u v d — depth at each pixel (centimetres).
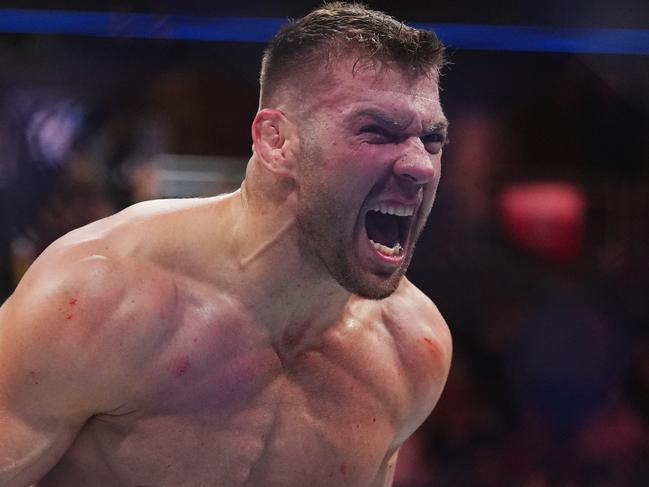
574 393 380
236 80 378
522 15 350
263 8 358
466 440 379
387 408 177
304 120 152
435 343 187
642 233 406
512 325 391
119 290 152
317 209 152
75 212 376
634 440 375
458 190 405
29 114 373
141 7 362
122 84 376
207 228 162
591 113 393
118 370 152
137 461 159
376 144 149
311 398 168
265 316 162
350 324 175
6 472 153
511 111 395
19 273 374
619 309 391
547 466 374
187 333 157
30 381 149
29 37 367
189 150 387
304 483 168
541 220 401
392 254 158
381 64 149
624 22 353
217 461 161
